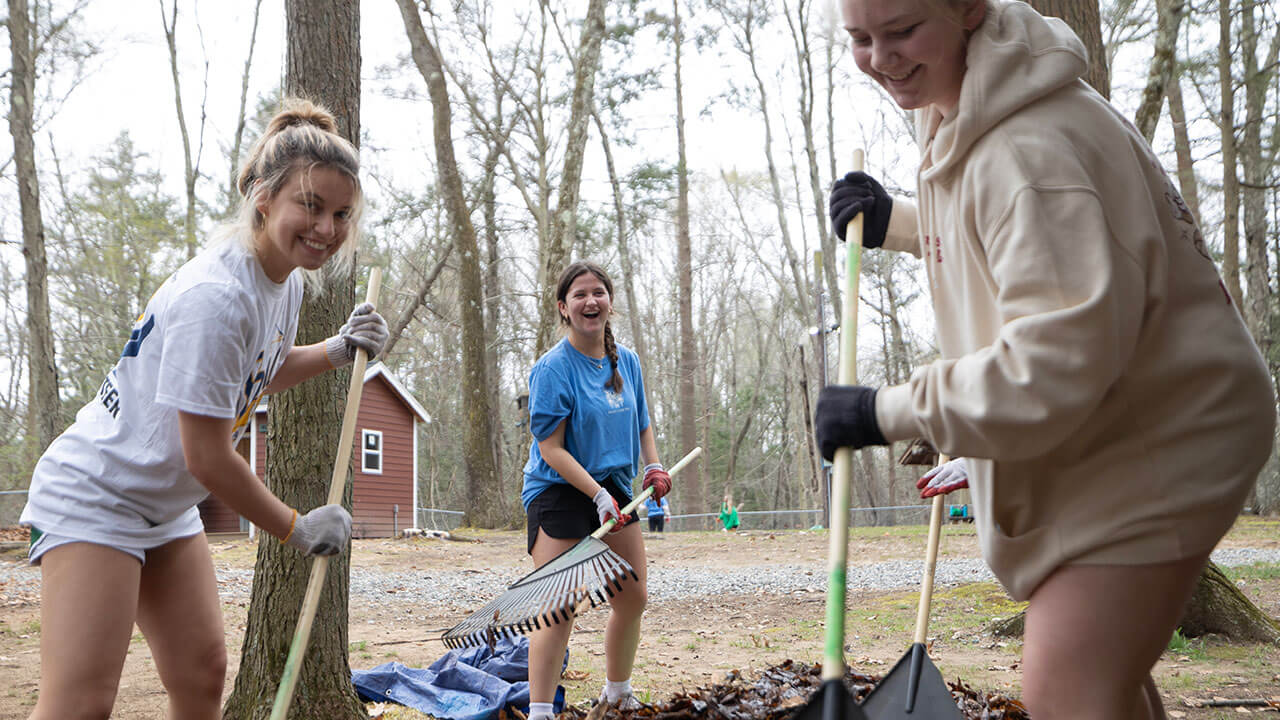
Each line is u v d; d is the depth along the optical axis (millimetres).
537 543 3959
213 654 2736
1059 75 1735
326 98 3914
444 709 4277
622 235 29531
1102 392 1604
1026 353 1595
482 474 23094
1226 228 20359
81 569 2436
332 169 2475
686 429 32531
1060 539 1746
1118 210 1691
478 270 23422
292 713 3611
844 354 2068
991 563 1874
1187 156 21969
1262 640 5559
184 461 2533
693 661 5855
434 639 7098
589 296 3945
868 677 3680
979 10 1827
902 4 1780
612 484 3988
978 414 1623
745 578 12383
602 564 3303
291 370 3000
